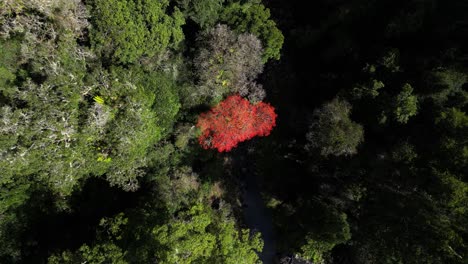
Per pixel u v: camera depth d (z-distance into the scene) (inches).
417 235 660.7
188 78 776.9
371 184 745.0
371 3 820.6
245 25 772.6
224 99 795.4
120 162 673.6
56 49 618.2
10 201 679.7
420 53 761.6
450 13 753.0
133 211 741.9
